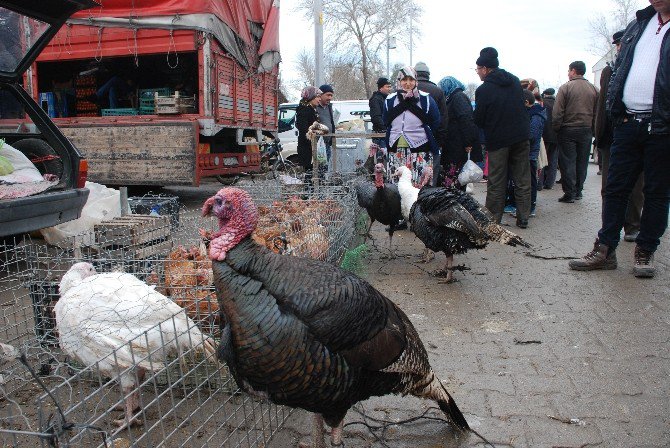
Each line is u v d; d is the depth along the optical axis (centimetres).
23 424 317
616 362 396
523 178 860
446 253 593
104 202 684
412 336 284
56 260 405
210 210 250
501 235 561
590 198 1201
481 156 1000
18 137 709
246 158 1298
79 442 254
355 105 1720
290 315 238
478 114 823
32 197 541
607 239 616
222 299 246
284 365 238
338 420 278
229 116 1134
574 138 1102
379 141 1090
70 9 543
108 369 310
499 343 435
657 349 415
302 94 981
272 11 1305
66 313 315
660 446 300
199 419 328
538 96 1119
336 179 846
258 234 447
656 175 564
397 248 760
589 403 344
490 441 310
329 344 243
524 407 342
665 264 645
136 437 309
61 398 346
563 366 393
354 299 251
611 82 582
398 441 314
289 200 625
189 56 1169
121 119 1073
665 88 522
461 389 365
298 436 323
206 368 321
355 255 604
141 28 1012
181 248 413
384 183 716
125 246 436
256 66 1266
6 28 545
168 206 750
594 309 501
